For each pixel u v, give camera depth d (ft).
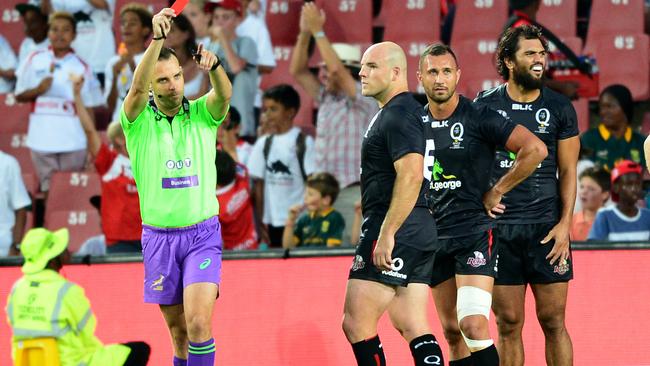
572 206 76.84
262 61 131.03
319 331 90.33
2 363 89.40
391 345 89.30
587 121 123.65
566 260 76.79
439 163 73.61
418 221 69.31
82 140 126.72
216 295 71.97
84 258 90.84
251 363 90.02
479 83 132.46
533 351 89.10
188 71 121.80
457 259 73.77
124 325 90.07
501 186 72.38
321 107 115.85
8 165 114.73
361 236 69.72
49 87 125.80
